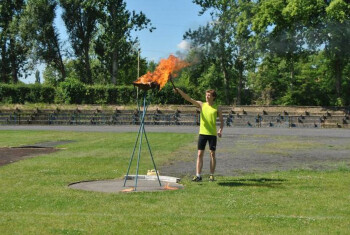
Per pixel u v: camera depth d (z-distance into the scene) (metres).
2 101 45.91
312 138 24.34
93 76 63.03
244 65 54.06
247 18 43.25
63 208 6.71
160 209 6.63
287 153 16.52
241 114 40.44
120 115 41.44
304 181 9.62
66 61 64.19
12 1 62.06
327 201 7.32
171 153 16.02
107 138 23.38
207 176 10.69
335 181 9.62
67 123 40.94
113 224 5.54
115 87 45.69
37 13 53.38
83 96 45.72
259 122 39.00
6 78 65.06
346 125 37.28
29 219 5.79
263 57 47.72
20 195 7.77
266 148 18.47
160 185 9.03
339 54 40.12
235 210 6.59
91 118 41.28
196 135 26.03
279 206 6.89
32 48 54.81
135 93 45.34
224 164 13.25
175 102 44.88
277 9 38.66
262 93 55.00
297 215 6.29
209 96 9.66
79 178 9.95
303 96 47.44
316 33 39.38
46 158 14.02
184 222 5.69
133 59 57.16
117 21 52.88
